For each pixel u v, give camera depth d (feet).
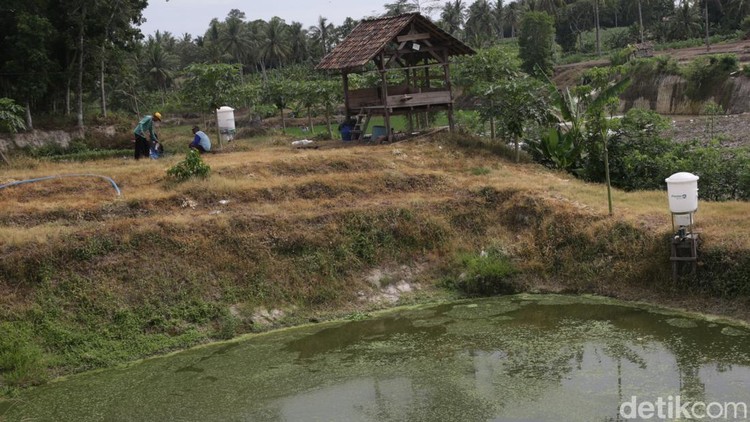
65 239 44.01
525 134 75.66
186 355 39.55
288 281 46.19
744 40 229.45
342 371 36.22
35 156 98.02
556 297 45.91
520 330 40.42
